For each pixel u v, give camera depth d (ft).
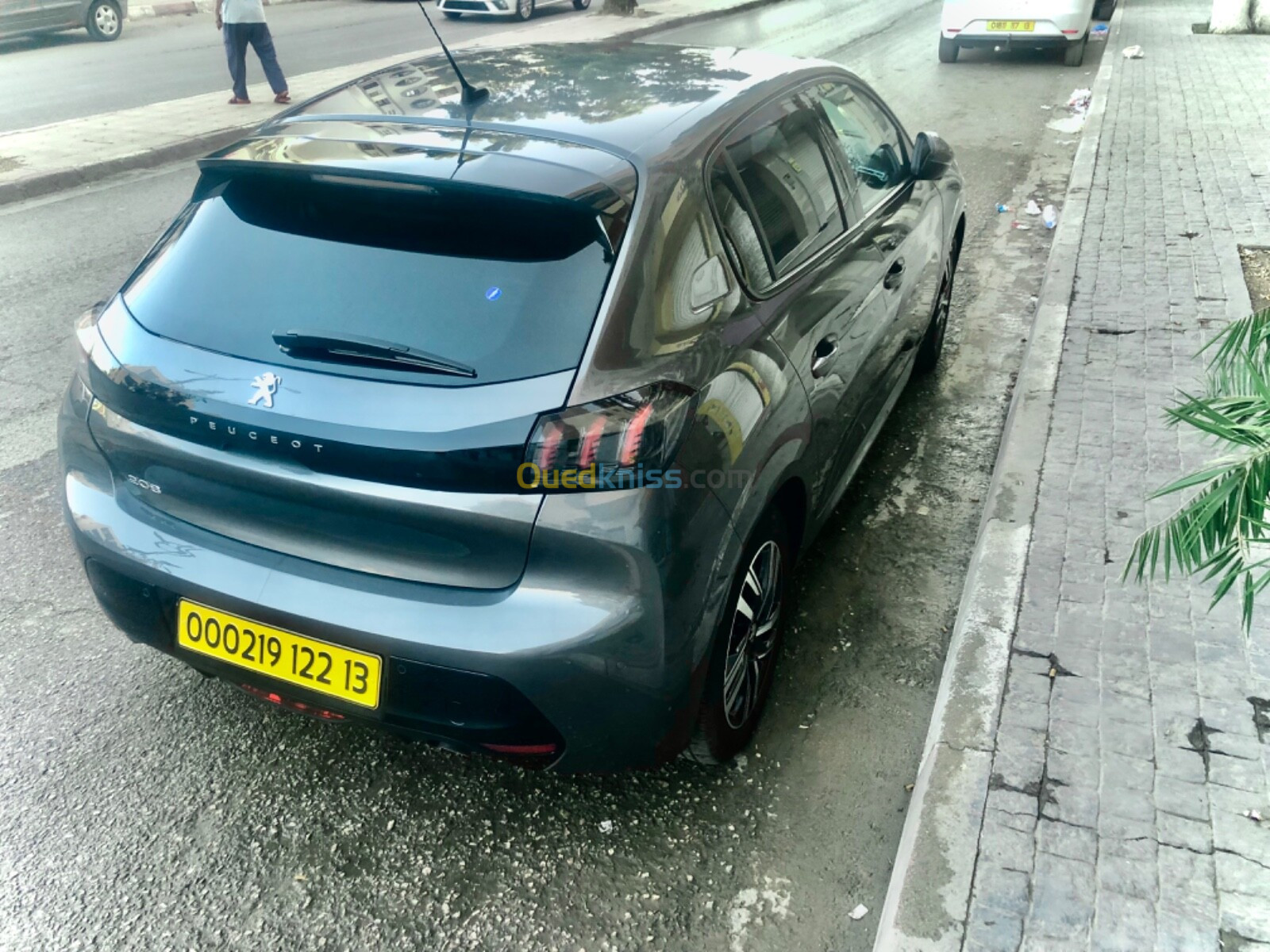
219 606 7.88
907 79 42.24
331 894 8.15
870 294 11.30
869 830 8.72
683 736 7.96
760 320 8.82
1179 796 7.98
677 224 8.09
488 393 6.98
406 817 8.85
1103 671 9.29
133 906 8.03
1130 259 19.84
